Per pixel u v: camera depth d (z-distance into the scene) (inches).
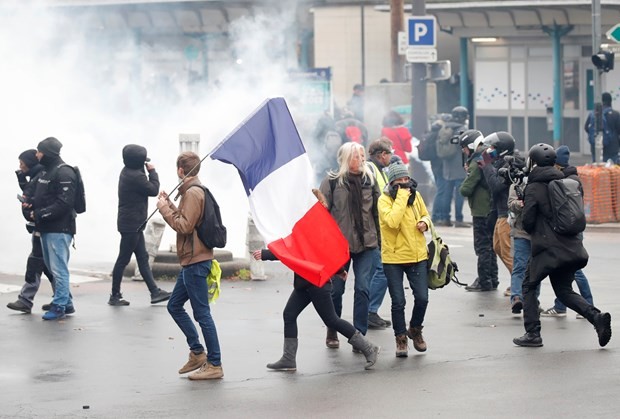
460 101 2384.4
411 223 721.0
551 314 869.8
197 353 686.5
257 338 790.5
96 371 695.7
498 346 756.6
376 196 751.7
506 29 2279.8
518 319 856.3
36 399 628.1
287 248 682.2
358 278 750.5
